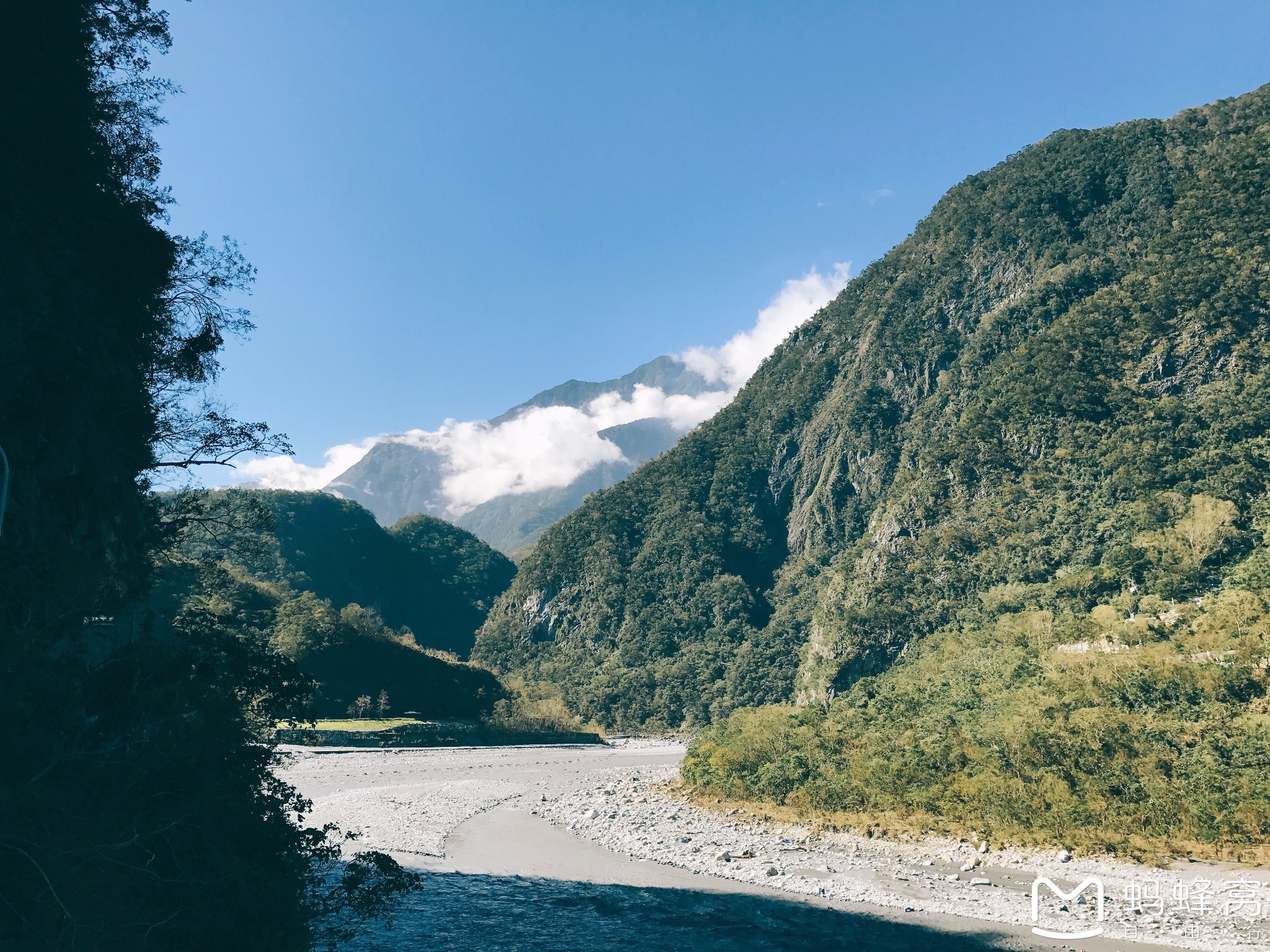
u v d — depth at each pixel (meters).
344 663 122.56
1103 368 146.00
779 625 192.12
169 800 15.46
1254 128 184.75
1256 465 109.00
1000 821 38.91
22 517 20.02
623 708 186.75
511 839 44.97
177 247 29.73
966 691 60.94
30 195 23.53
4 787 12.07
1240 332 132.25
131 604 23.84
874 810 45.12
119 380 26.34
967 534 140.75
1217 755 37.84
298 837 19.77
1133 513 116.50
